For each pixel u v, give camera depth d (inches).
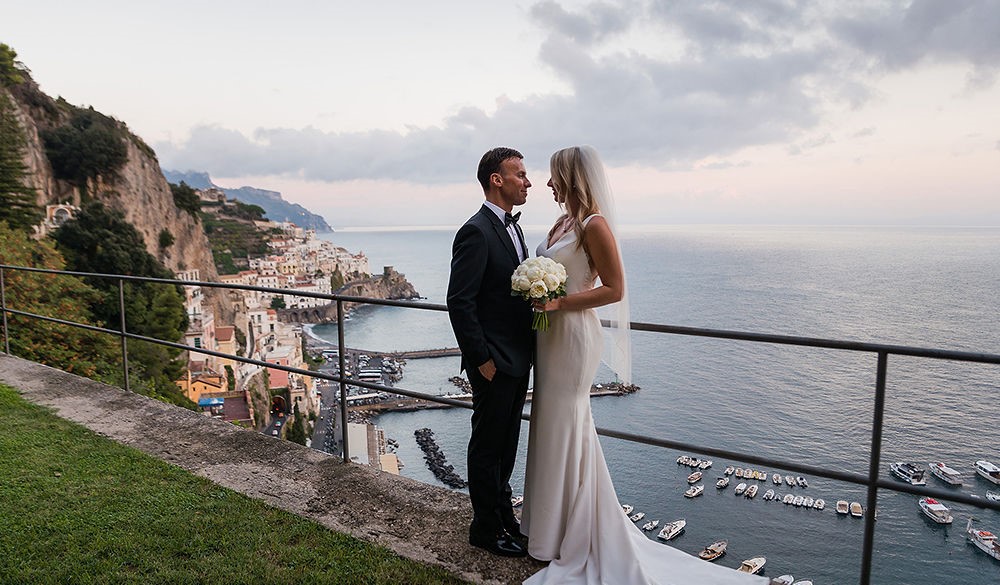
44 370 207.2
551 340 87.5
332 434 1942.7
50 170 1920.5
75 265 1462.8
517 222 93.5
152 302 1163.9
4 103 1577.3
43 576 86.2
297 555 93.0
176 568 88.8
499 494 96.0
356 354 2450.8
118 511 106.7
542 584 84.7
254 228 5999.0
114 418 160.1
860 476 78.4
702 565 88.7
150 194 2253.9
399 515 108.3
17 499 110.6
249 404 1787.6
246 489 118.0
